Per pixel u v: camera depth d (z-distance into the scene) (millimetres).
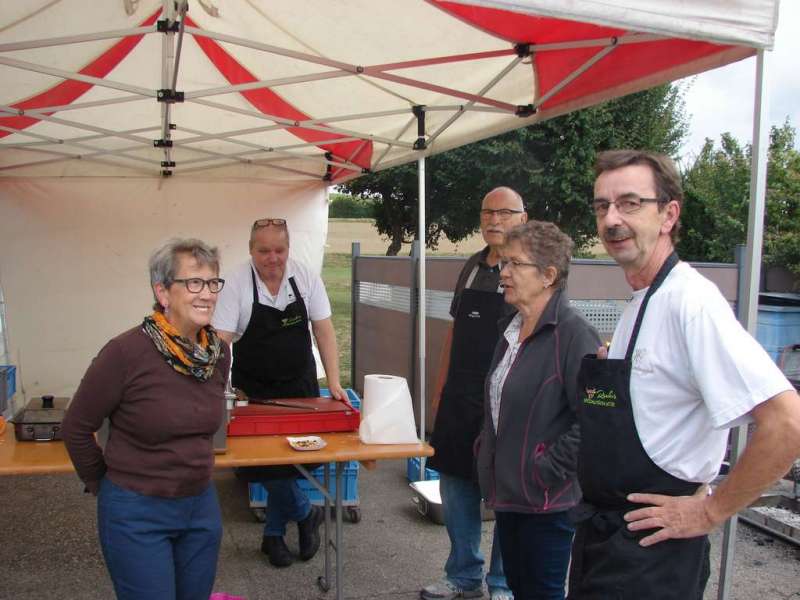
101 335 6438
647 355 1696
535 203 12609
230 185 6605
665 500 1660
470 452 3225
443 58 3426
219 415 2402
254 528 4375
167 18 3102
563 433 2471
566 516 2496
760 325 5879
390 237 15008
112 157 6133
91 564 3873
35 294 6254
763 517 4496
